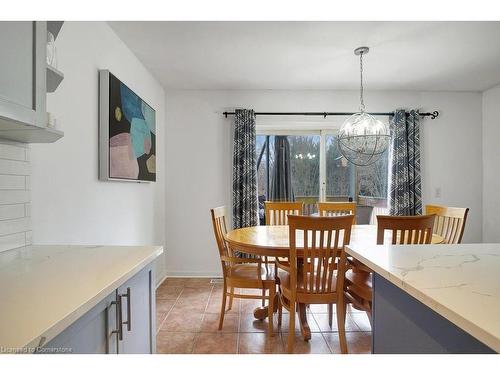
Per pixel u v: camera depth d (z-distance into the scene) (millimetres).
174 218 3600
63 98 1640
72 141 1725
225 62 2832
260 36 2332
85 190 1860
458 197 3654
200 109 3607
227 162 3625
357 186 3859
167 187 3592
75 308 723
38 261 1141
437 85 3463
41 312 699
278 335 2174
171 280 3465
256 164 3566
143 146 2693
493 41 2422
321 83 3400
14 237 1315
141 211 2801
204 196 3613
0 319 665
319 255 1816
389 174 3617
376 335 1091
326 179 3861
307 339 2082
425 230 1854
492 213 3531
